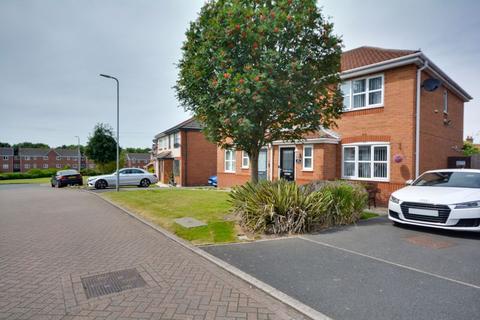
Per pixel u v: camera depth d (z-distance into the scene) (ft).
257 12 22.03
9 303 11.33
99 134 90.22
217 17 22.08
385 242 19.58
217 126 25.81
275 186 24.73
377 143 37.76
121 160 126.41
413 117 34.65
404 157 35.14
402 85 35.63
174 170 95.40
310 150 44.21
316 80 24.81
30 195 54.54
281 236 21.33
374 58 40.83
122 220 28.45
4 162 267.59
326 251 17.71
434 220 21.16
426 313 10.42
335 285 12.85
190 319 10.22
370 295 11.87
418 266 15.07
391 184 36.27
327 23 24.31
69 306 11.09
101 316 10.37
